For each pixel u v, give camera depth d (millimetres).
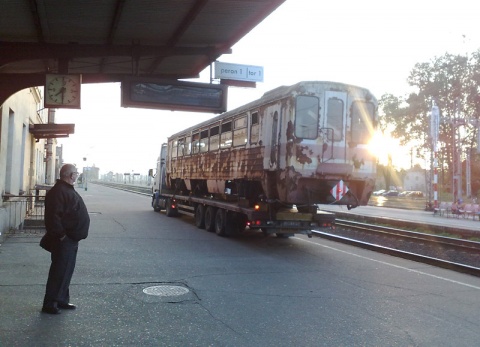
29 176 19531
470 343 5359
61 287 5996
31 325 5488
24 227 14359
